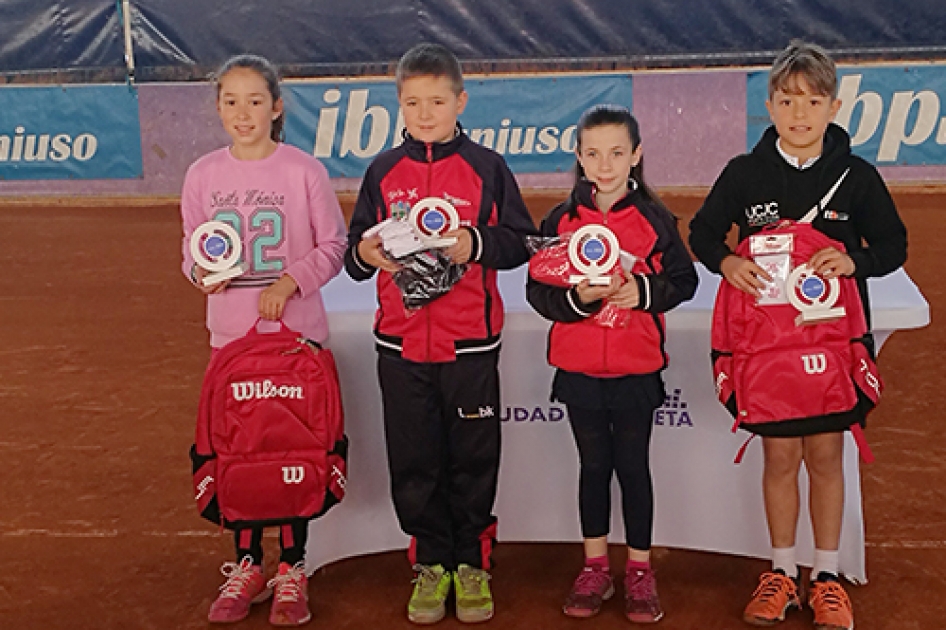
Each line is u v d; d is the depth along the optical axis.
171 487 4.32
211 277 3.17
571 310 3.08
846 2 10.64
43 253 9.20
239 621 3.33
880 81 10.65
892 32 10.68
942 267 7.87
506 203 3.24
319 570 3.67
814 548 3.28
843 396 3.04
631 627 3.23
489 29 11.05
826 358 3.04
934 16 10.61
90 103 11.53
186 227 3.37
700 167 10.98
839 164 3.06
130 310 7.25
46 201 11.66
